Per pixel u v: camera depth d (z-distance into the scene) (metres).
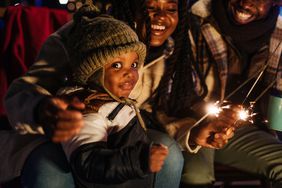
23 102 1.63
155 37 1.99
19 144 1.72
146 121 2.02
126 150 1.50
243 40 2.26
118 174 1.49
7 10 2.35
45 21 2.36
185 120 1.99
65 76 1.83
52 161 1.63
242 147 2.21
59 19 2.39
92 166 1.49
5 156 1.73
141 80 2.01
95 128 1.57
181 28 2.03
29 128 1.61
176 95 2.08
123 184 1.66
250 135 2.23
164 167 1.78
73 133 1.43
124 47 1.61
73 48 1.67
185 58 2.08
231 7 2.25
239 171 2.29
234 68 2.32
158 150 1.50
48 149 1.66
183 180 2.07
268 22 2.26
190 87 2.11
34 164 1.64
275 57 2.26
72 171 1.63
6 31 2.31
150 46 2.02
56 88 1.82
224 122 1.85
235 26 2.24
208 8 2.29
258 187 2.46
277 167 2.13
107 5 2.01
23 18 2.34
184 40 2.07
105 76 1.65
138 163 1.49
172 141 1.85
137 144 1.53
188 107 2.10
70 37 1.72
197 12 2.30
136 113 1.73
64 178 1.64
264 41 2.29
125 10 1.97
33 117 1.57
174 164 1.80
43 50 1.85
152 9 1.97
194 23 2.28
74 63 1.67
